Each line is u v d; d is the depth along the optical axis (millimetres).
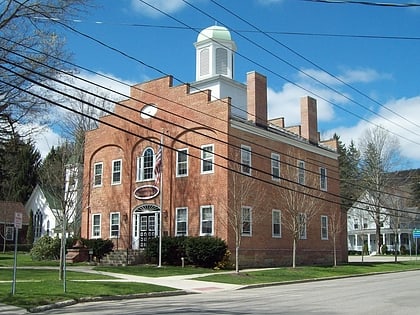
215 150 35188
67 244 39344
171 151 37688
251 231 35594
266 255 36594
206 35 43188
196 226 35500
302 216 37094
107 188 41750
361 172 73938
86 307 16594
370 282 27359
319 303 16672
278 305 16234
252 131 36938
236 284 25422
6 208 68812
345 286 24594
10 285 20328
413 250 77125
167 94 38438
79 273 27719
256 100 38531
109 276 26859
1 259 42656
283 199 38781
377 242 72188
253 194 36031
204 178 35531
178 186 37000
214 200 34750
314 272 32719
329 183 45094
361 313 13984
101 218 41750
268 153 38281
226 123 34844
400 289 22359
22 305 16016
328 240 43938
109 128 42469
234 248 33969
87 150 43781
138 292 20281
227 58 43781
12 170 72500
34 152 77750
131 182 40125
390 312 14195
